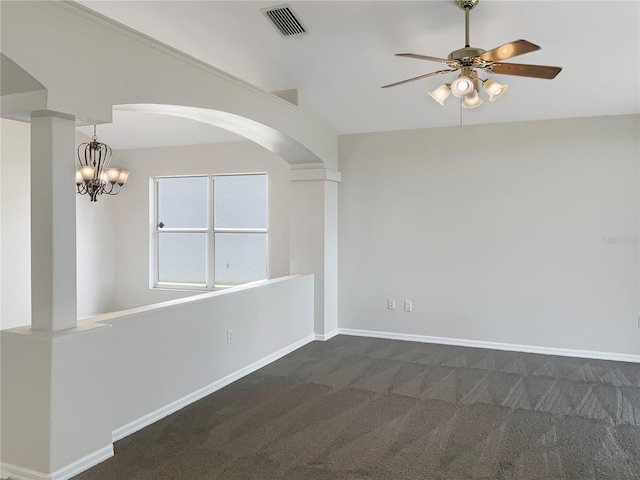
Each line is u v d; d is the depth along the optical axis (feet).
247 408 11.95
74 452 8.73
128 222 22.59
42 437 8.36
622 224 15.83
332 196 19.21
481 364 15.60
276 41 13.44
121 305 22.80
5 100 8.49
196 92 11.45
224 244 21.36
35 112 8.38
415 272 18.54
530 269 16.94
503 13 11.38
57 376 8.38
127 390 10.39
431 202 18.22
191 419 11.27
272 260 20.25
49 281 8.61
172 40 13.98
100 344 9.19
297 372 14.82
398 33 12.62
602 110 15.67
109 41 9.21
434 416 11.47
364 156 19.20
